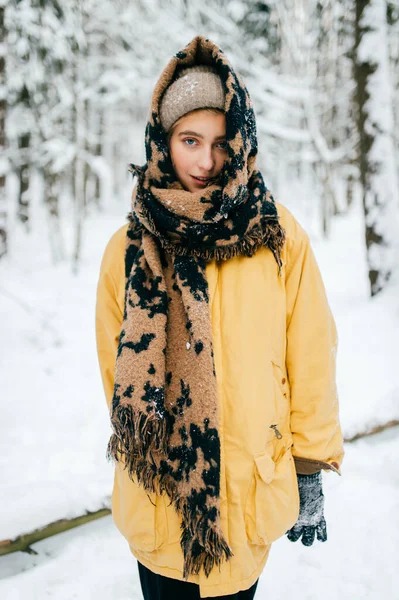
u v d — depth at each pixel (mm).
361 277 7004
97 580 1929
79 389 3855
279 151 13484
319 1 8312
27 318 5883
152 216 1142
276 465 1117
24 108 9820
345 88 11453
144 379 1053
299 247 1182
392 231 4910
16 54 8914
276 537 1096
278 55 12031
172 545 1109
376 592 1832
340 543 2080
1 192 8938
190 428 1046
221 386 1084
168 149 1167
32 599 1847
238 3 10289
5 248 9062
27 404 3564
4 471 2531
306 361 1177
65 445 2840
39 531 2061
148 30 9219
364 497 2340
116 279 1279
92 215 17859
